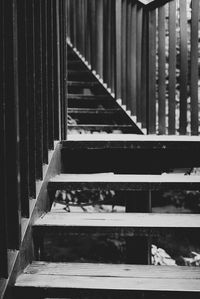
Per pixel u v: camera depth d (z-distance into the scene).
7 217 1.96
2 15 1.81
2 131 1.81
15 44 1.90
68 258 5.09
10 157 1.93
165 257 4.04
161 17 3.74
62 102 2.99
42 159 2.45
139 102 4.29
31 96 2.26
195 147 2.94
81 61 5.82
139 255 3.09
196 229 2.22
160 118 3.79
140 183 2.58
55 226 2.25
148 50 3.78
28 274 2.01
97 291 1.87
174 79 3.77
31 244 2.20
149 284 1.91
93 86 5.25
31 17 2.28
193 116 3.62
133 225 2.25
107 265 2.16
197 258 4.80
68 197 5.56
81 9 5.90
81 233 2.25
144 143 2.94
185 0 3.66
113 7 4.84
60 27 2.98
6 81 1.91
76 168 3.03
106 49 5.12
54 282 1.92
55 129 2.92
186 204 7.01
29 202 2.16
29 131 2.25
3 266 1.80
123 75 4.59
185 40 3.68
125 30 4.46
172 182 2.57
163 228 2.23
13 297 1.88
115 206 5.77
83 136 3.37
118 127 4.44
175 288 1.86
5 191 1.79
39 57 2.43
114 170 3.03
